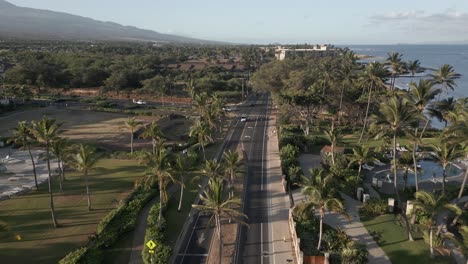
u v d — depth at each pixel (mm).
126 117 128500
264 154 93812
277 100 135250
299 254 46656
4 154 88375
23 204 61250
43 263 45281
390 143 94625
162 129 112812
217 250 50531
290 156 83500
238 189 71250
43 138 55312
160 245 47781
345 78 115938
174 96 170500
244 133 115500
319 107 127188
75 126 114375
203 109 100688
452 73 100438
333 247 50500
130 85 185250
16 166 79938
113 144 95750
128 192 66812
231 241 52781
